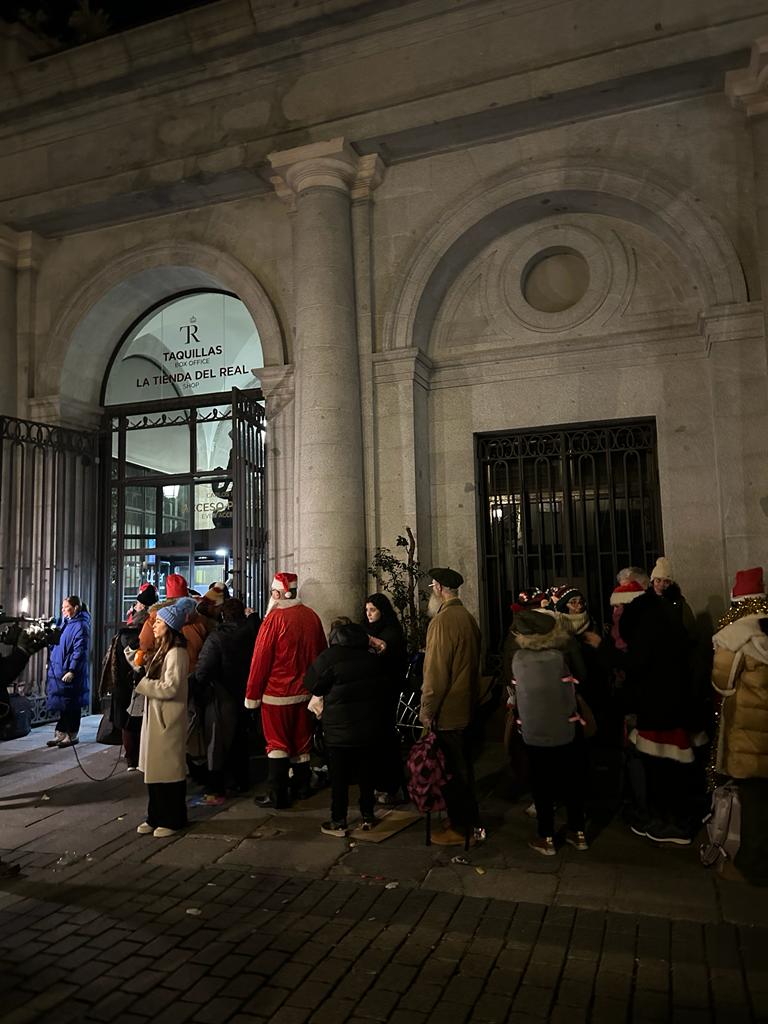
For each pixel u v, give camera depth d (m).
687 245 7.57
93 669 10.48
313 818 5.61
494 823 5.44
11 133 10.21
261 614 8.93
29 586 9.89
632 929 3.82
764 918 3.90
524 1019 3.07
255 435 9.14
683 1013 3.09
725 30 7.20
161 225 10.05
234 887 4.44
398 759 5.88
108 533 10.77
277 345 9.16
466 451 8.65
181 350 10.74
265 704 5.89
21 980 3.43
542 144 8.23
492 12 7.99
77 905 4.24
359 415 8.48
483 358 8.58
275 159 8.61
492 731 7.87
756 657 4.41
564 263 8.65
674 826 4.96
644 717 4.98
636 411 8.04
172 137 9.38
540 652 4.83
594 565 8.23
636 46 7.45
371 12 8.30
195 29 8.87
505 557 8.61
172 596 6.57
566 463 8.41
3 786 6.69
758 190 7.20
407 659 6.76
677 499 7.79
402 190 8.73
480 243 8.71
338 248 8.47
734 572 7.12
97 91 9.62
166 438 10.75
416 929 3.86
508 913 4.03
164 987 3.36
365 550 8.31
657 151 7.78
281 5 8.44
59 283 10.55
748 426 7.19
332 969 3.49
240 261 9.47
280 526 8.98
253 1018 3.12
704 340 7.78
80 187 9.79
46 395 10.34
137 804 6.10
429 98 8.14
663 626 5.00
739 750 4.40
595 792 6.11
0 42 10.41
